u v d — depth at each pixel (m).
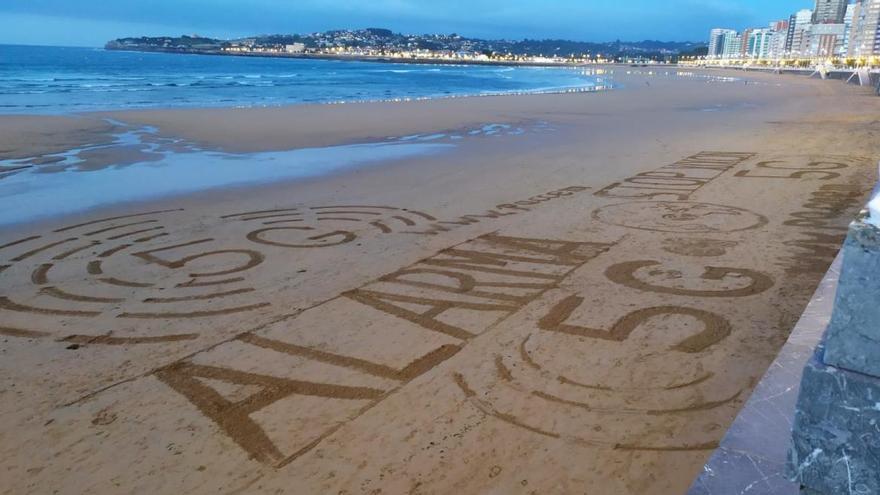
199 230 7.30
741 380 3.55
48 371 3.85
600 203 8.52
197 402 3.46
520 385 3.58
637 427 3.13
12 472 2.89
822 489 1.59
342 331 4.38
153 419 3.29
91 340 4.29
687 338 4.14
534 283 5.31
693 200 8.57
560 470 2.82
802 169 10.96
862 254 1.43
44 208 8.41
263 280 5.52
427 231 7.17
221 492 2.72
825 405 1.54
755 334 4.16
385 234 7.07
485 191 9.53
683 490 2.66
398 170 11.57
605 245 6.44
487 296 5.02
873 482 1.51
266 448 3.02
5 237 7.00
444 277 5.51
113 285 5.41
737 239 6.54
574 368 3.77
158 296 5.14
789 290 4.97
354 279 5.50
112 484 2.79
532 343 4.12
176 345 4.19
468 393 3.50
